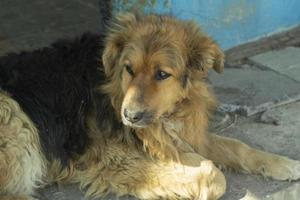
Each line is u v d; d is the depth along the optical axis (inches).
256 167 64.7
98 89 63.2
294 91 77.7
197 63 60.1
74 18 99.0
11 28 97.0
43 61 64.6
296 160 66.1
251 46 88.4
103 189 61.9
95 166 62.5
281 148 68.9
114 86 61.7
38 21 98.8
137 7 78.9
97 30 94.3
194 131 63.7
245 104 74.9
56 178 63.5
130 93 58.0
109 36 61.7
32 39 93.5
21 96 62.1
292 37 90.5
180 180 60.9
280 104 75.9
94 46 65.4
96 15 99.4
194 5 83.1
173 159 62.2
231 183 63.9
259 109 74.7
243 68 83.9
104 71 62.7
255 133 71.4
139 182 61.2
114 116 62.6
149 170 61.5
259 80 80.3
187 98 61.6
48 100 63.0
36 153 61.7
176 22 61.1
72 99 63.6
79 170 63.1
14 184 60.9
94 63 64.4
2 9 103.0
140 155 62.3
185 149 63.6
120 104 61.5
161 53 58.1
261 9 88.1
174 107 61.4
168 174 61.3
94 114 63.3
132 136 62.2
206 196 60.5
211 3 84.3
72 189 63.4
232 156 65.2
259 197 62.3
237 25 87.2
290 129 71.8
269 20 89.4
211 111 65.8
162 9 80.8
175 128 62.6
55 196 62.7
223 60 60.6
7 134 60.2
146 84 58.2
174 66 58.7
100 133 62.9
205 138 65.2
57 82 63.6
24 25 97.7
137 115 57.7
